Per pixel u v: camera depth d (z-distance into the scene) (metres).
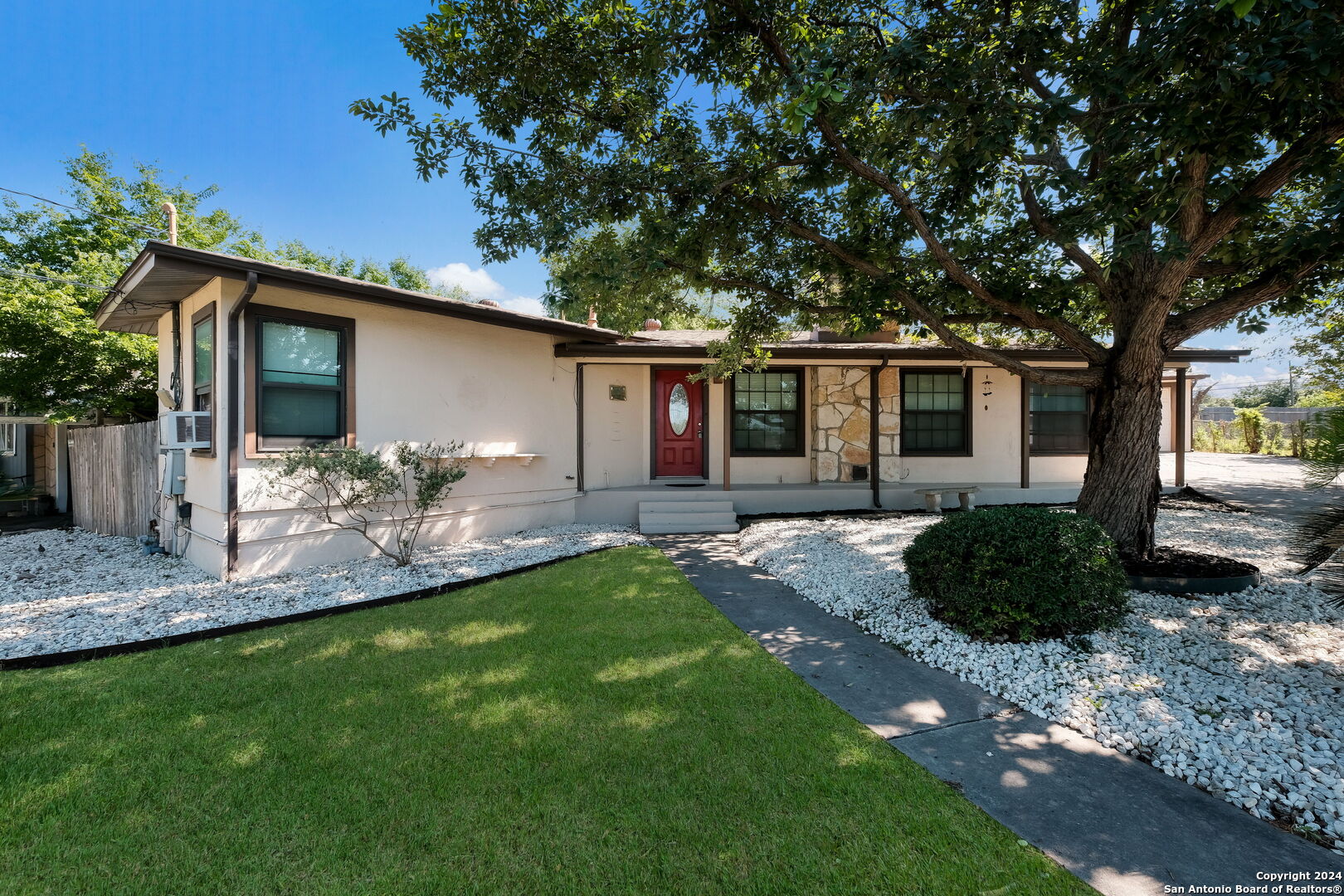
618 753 2.65
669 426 10.55
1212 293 6.48
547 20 4.97
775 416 10.40
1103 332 7.80
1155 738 2.78
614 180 5.28
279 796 2.34
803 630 4.45
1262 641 3.90
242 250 14.07
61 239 11.58
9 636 4.21
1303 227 4.16
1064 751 2.74
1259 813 2.26
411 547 6.57
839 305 6.96
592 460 9.77
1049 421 10.84
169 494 6.93
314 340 6.20
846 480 10.06
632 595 5.27
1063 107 3.92
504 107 5.25
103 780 2.44
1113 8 4.66
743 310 7.27
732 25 4.88
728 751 2.68
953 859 2.00
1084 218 4.38
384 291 6.25
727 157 5.53
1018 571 3.89
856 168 4.93
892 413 10.03
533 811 2.24
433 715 3.01
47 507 11.70
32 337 9.45
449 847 2.04
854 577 5.67
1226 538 6.94
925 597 4.50
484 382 7.89
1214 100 3.46
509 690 3.30
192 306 6.61
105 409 10.84
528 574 6.09
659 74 5.35
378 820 2.19
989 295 5.52
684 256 6.17
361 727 2.89
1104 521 5.47
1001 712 3.14
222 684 3.40
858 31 4.82
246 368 5.71
